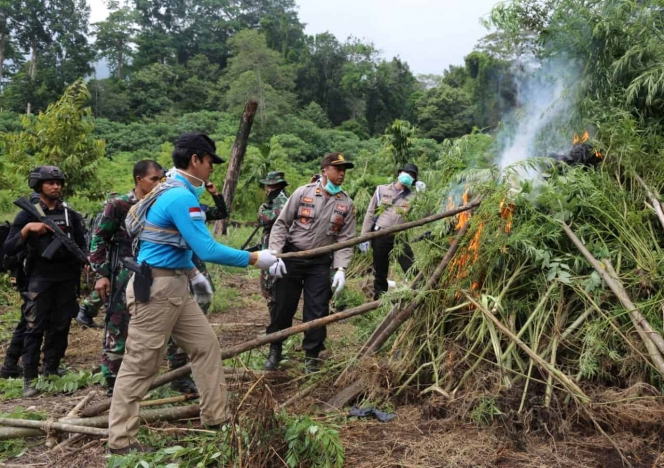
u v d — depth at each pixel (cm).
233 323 639
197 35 8562
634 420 302
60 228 464
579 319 347
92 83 5834
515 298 374
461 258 392
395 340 405
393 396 366
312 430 283
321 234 457
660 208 388
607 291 349
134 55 7594
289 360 489
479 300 373
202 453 304
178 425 353
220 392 332
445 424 326
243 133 919
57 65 6700
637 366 328
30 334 440
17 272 448
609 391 320
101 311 686
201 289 355
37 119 812
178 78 6906
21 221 446
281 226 463
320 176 502
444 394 345
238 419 293
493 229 385
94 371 472
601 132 451
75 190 805
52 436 336
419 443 309
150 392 407
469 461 288
